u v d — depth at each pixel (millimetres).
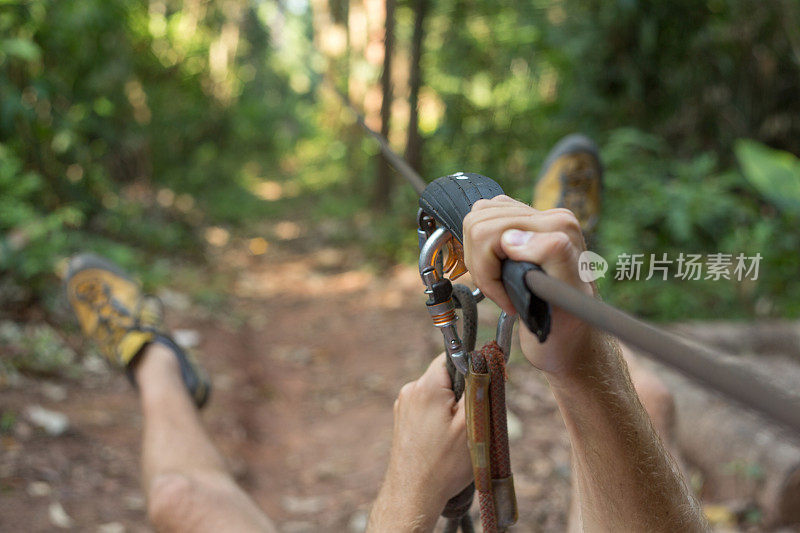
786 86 4887
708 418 2361
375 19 11031
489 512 724
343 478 2664
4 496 2133
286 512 2396
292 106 20766
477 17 7797
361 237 8266
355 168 12969
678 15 4996
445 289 732
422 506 837
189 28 13094
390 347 4430
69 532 2016
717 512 2145
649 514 596
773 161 3615
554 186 2246
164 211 8484
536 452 2699
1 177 3992
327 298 5953
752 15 4859
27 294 3660
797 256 3598
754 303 3461
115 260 5184
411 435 852
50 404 2854
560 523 2203
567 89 5773
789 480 2068
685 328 2865
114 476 2400
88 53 6586
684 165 4660
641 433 585
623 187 4281
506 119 7164
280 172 16312
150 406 1688
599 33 5305
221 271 6715
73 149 5996
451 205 682
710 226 3793
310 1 16359
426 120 9984
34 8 5125
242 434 3006
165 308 4785
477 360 718
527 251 523
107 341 1904
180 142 12219
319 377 3980
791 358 2631
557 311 526
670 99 5207
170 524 1322
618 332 415
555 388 594
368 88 11695
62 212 4414
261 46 17938
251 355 4305
